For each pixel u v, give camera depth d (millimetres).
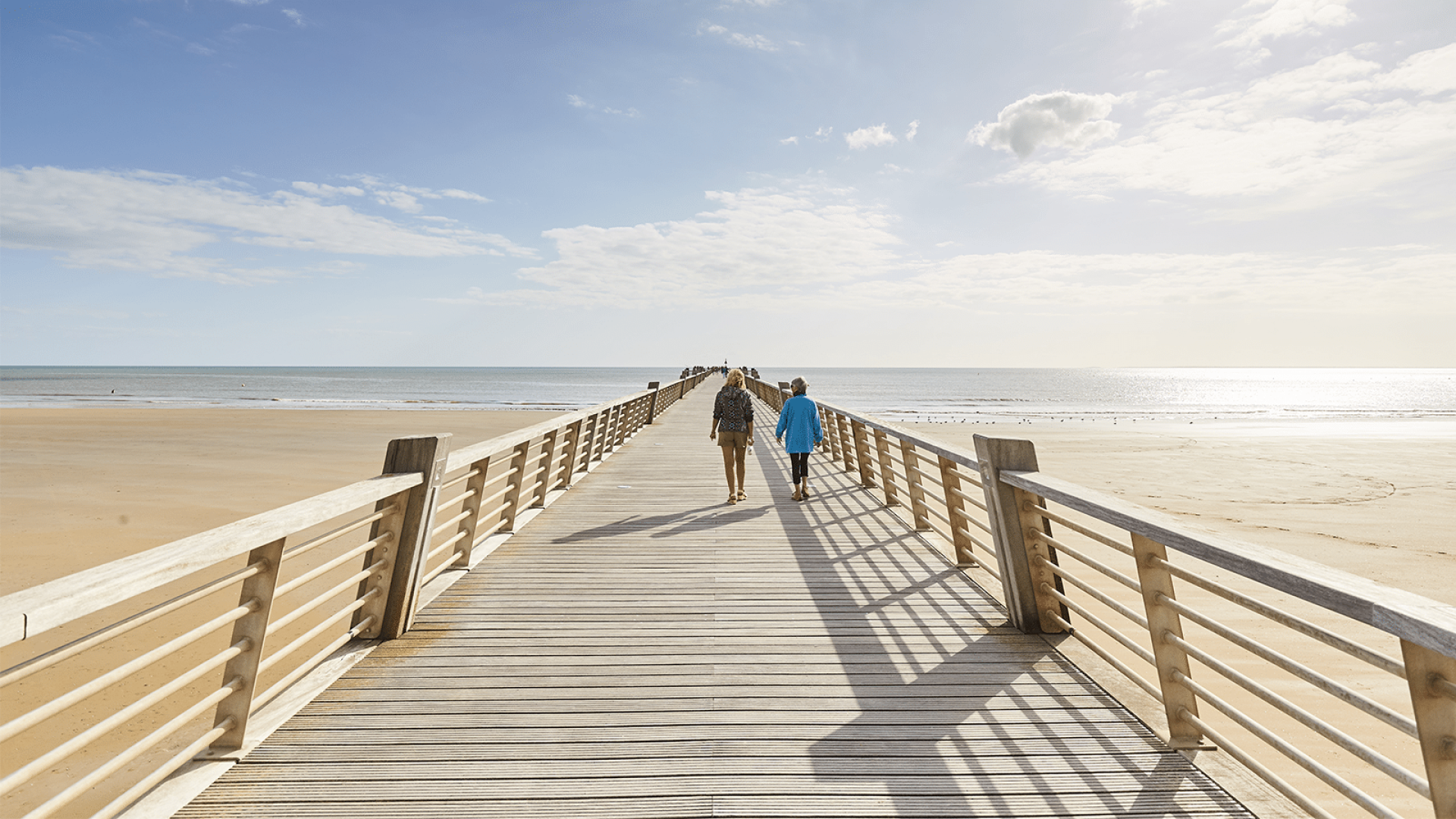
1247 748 4480
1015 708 2982
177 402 48938
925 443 5422
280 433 24203
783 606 4309
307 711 2918
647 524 6605
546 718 2889
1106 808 2305
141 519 10398
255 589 2572
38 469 15148
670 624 3994
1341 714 4887
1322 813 1943
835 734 2773
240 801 2311
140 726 4414
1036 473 3645
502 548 5711
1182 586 7859
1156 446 23156
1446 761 1519
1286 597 7477
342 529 3125
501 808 2307
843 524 6617
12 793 3758
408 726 2807
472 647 3639
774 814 2291
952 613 4188
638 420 16562
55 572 7902
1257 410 52281
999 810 2305
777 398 22344
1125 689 3100
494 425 28672
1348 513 12227
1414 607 1484
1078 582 3383
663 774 2504
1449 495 13945
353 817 2248
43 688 5020
